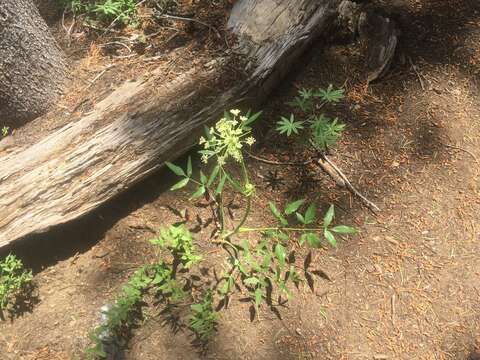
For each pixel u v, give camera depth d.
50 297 0.85
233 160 0.97
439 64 1.09
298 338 0.80
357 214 0.92
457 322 0.80
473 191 0.93
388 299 0.83
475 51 1.10
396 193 0.94
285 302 0.83
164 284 0.83
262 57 0.96
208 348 0.80
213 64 0.95
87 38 1.09
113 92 0.95
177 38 1.04
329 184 0.95
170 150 0.91
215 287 0.85
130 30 1.09
